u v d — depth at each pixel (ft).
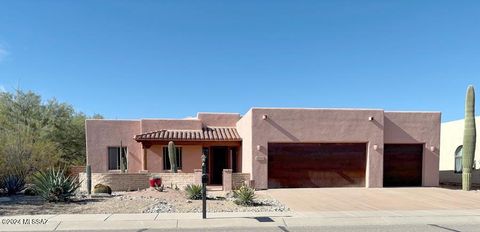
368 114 67.97
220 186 71.20
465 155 63.72
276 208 42.96
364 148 68.59
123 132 80.38
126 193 56.54
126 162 80.02
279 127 65.92
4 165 63.26
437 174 70.38
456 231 31.83
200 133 78.64
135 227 33.04
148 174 64.54
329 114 67.31
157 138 73.10
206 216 37.35
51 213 38.68
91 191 58.44
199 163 78.59
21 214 38.04
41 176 49.06
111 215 37.68
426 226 33.96
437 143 70.64
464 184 63.26
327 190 62.75
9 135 70.59
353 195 55.93
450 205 46.52
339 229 32.50
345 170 67.82
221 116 85.35
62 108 116.57
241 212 39.83
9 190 53.52
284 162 66.69
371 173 67.36
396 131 69.67
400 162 70.33
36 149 70.79
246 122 70.69
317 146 67.62
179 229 32.35
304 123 66.59
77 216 37.11
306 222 35.22
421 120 70.44
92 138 79.00
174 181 64.69
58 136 112.37
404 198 52.80
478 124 75.77
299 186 66.80
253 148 65.05
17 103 108.06
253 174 64.64
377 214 39.34
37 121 106.73
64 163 100.32
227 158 80.84
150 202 45.50
